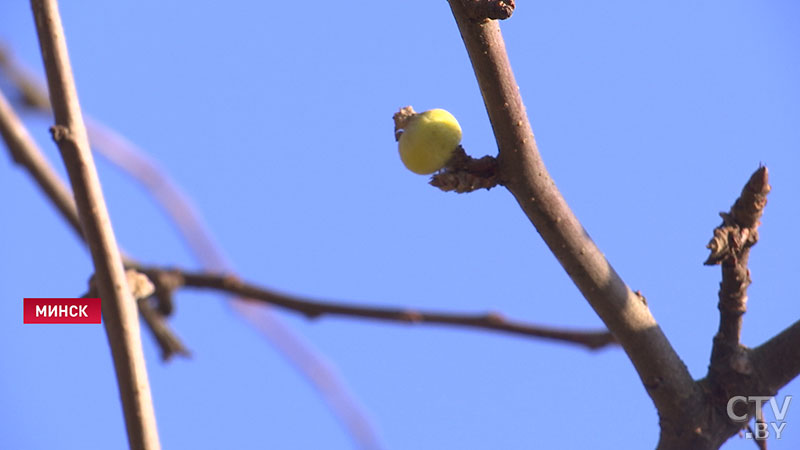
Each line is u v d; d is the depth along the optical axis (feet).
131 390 4.83
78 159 4.82
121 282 4.83
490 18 4.76
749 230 4.84
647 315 4.85
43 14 4.83
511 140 4.81
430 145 4.82
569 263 4.83
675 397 4.86
